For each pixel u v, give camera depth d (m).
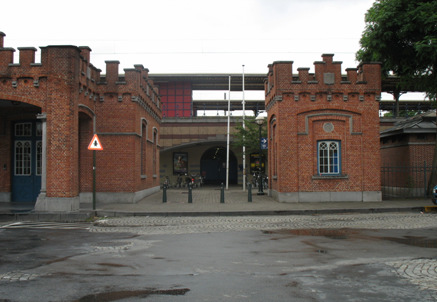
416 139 20.58
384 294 5.12
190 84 38.56
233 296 5.05
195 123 35.06
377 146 18.06
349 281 5.70
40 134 17.83
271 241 8.88
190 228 11.05
